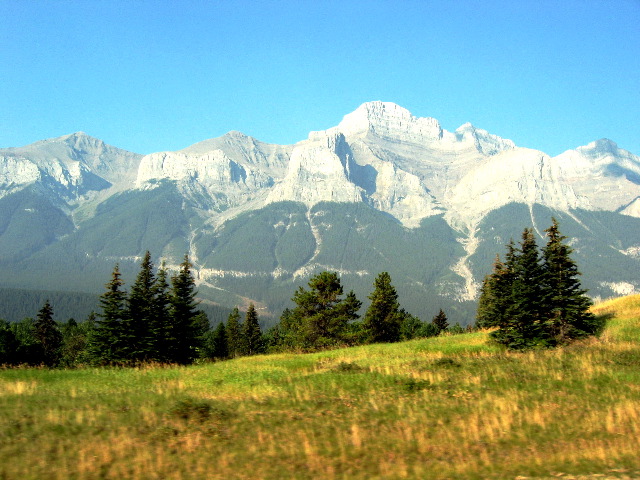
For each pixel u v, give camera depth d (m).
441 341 39.22
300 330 59.59
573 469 12.33
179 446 13.68
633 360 25.08
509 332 34.31
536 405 18.17
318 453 13.38
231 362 33.78
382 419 16.69
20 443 13.41
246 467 12.32
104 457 12.56
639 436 14.71
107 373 26.50
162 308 53.38
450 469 12.31
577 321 34.41
